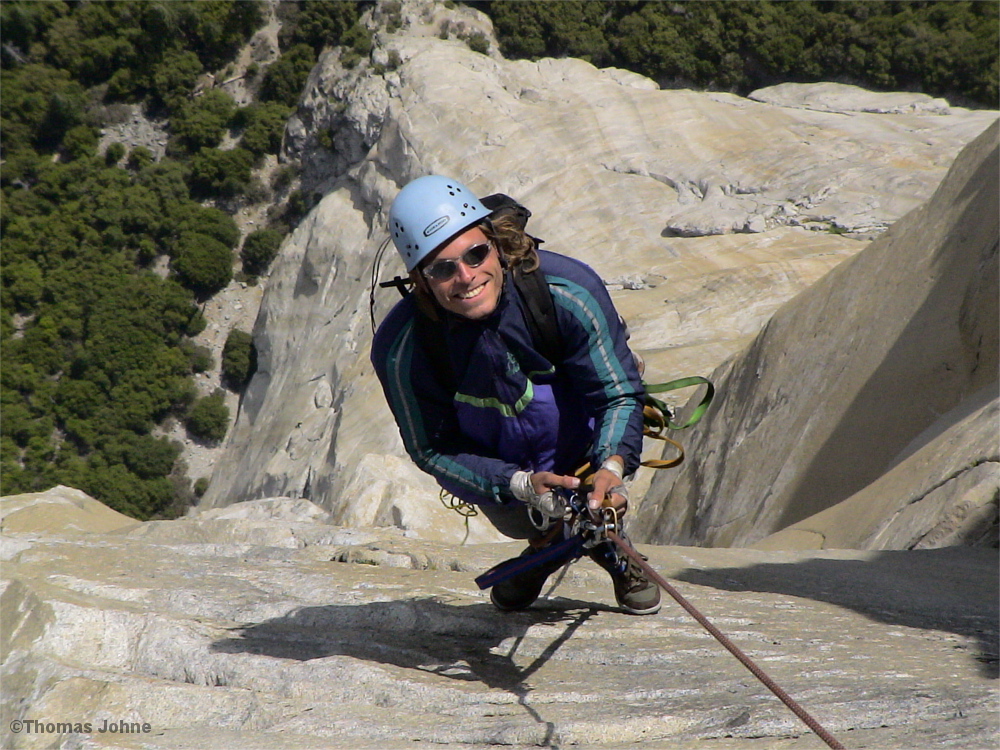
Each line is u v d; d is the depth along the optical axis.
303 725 2.71
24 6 78.62
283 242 70.06
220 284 69.88
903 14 70.75
